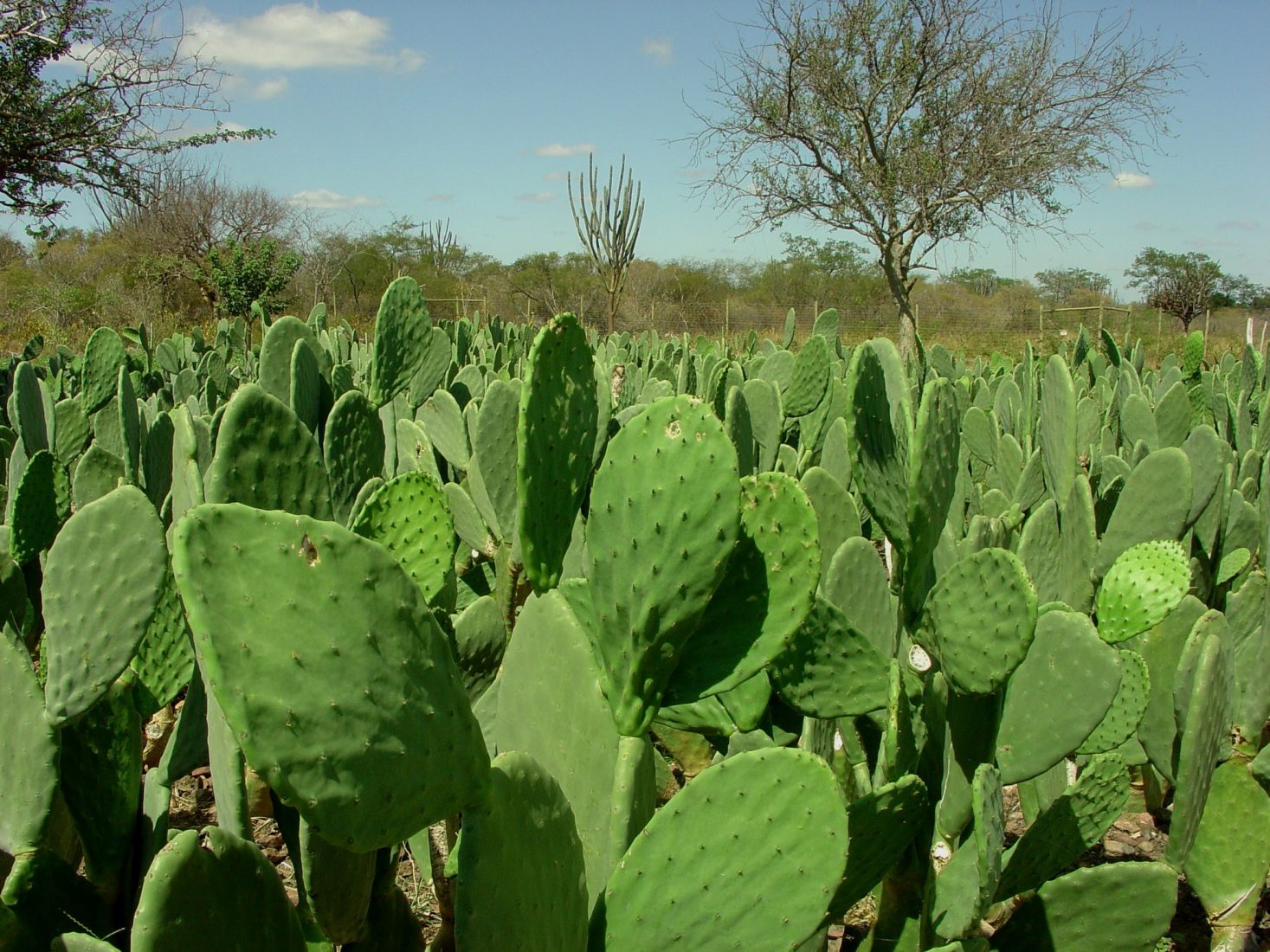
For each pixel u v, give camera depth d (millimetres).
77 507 3248
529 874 1284
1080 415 4887
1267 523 3184
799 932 1408
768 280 43125
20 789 1531
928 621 1787
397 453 4598
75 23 13250
